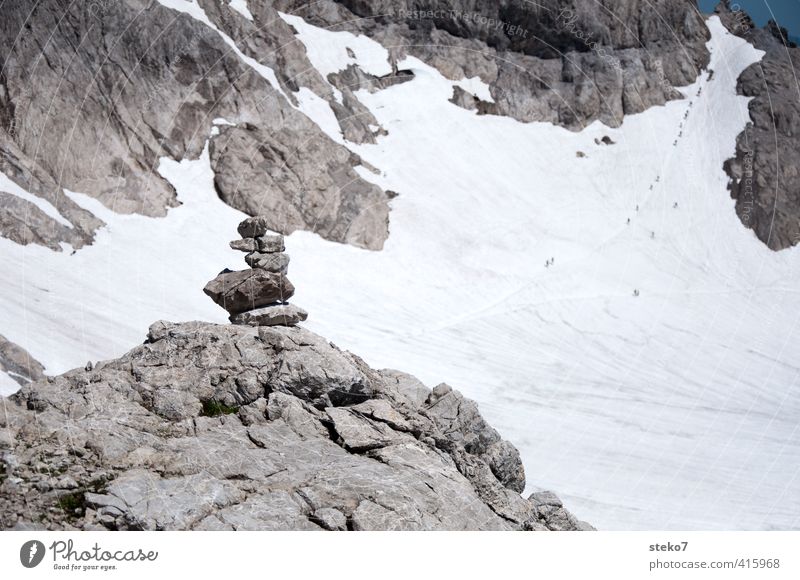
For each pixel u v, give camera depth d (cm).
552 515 1252
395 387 1352
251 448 1108
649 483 3531
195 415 1168
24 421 1102
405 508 1026
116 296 4044
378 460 1134
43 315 3438
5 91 4581
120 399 1162
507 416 4184
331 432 1177
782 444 4269
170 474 1024
